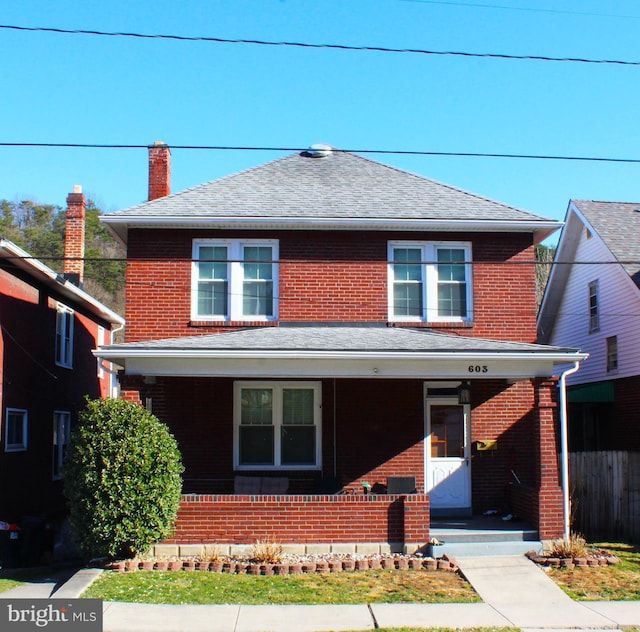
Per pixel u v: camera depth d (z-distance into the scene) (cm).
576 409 2536
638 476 1811
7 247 1647
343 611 1084
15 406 1847
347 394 1711
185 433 1683
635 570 1333
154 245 1748
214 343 1493
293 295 1752
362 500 1427
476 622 1039
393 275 1781
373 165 2033
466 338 1616
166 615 1054
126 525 1282
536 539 1455
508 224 1761
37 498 2028
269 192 1856
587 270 2534
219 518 1407
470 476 1709
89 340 2647
